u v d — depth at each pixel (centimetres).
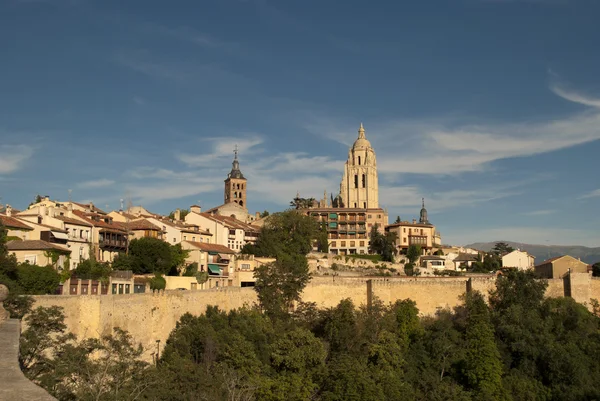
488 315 11469
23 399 1318
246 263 12925
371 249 19162
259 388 7512
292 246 14975
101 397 4794
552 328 11731
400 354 10219
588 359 10738
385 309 11881
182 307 8962
